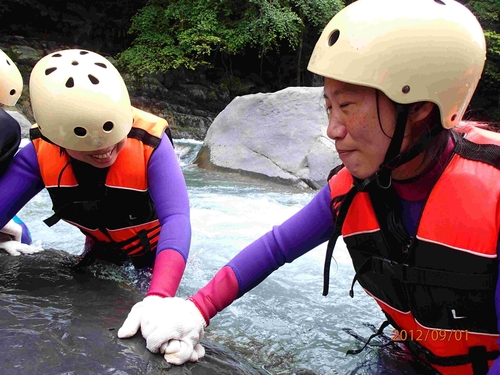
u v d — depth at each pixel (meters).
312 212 1.45
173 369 1.17
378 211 1.25
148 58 11.98
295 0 12.26
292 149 5.54
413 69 1.00
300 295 2.21
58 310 1.42
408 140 1.09
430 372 1.42
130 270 2.12
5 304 1.42
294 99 5.87
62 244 2.72
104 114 1.52
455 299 1.17
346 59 1.03
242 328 1.84
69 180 1.80
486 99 14.09
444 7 1.05
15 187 1.80
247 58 14.23
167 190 1.76
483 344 1.22
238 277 1.43
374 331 1.82
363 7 1.06
